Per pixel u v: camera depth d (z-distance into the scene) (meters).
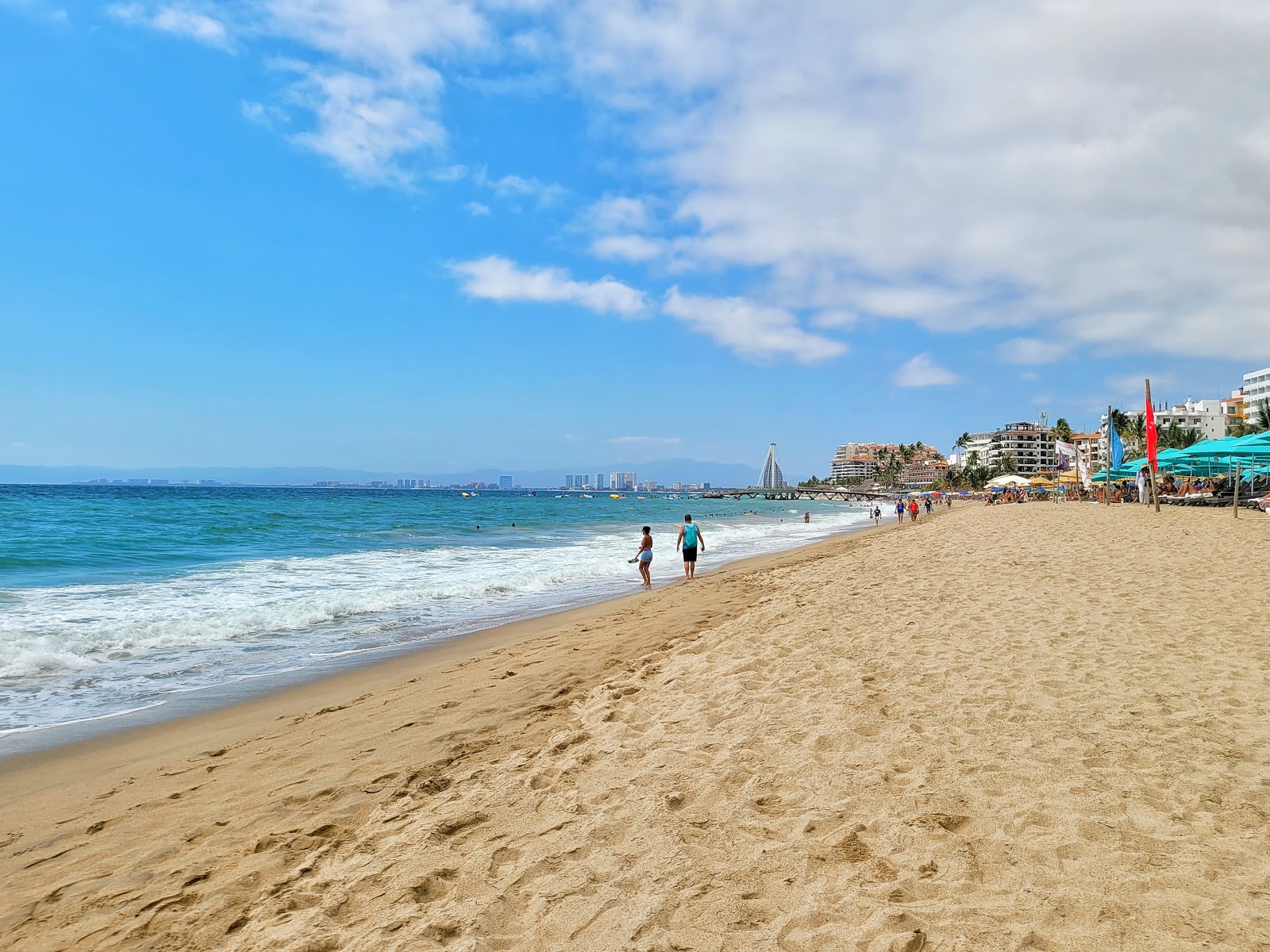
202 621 10.91
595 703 5.90
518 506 82.38
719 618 10.00
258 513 44.12
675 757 4.32
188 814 4.39
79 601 12.62
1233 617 7.18
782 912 2.67
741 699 5.35
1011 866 2.90
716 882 2.90
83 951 2.96
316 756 5.31
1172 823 3.18
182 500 71.44
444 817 3.79
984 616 7.69
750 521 53.09
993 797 3.51
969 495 130.75
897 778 3.78
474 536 32.50
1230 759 3.84
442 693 6.98
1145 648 6.11
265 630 10.88
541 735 5.29
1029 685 5.23
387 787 4.51
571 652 8.59
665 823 3.44
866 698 5.08
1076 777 3.67
